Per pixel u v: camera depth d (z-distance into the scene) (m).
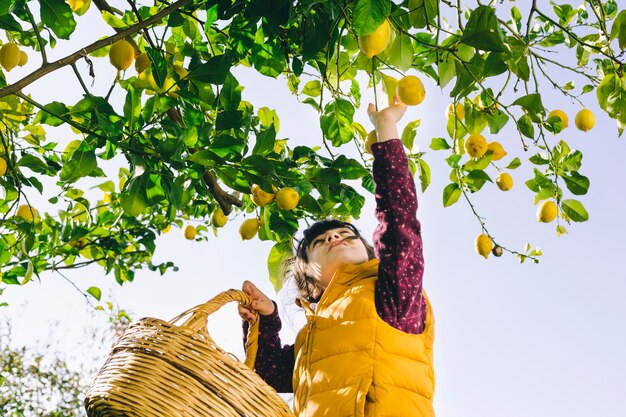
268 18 2.18
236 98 2.33
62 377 8.05
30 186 2.92
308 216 2.76
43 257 3.63
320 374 2.11
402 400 2.06
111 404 1.68
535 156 2.78
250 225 2.78
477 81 2.09
